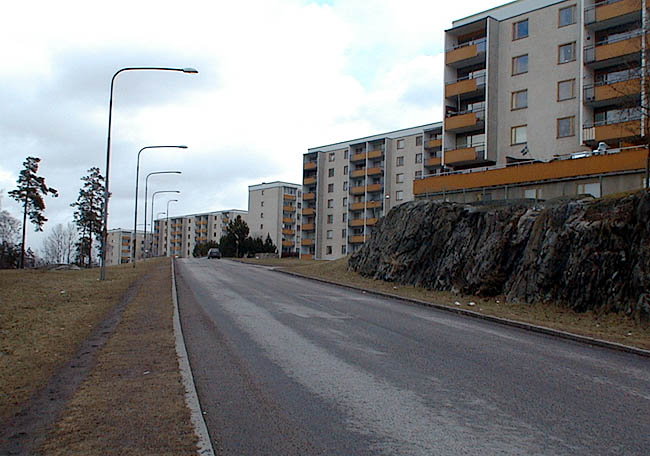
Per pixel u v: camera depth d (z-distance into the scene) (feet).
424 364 27.48
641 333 40.32
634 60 71.46
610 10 99.96
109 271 108.68
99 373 23.02
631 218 48.42
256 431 16.78
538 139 112.16
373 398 20.77
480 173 110.01
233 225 292.61
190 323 39.29
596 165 91.20
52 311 42.50
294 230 345.51
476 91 123.13
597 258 49.78
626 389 23.62
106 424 16.51
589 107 104.06
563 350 34.22
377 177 244.42
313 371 25.13
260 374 24.29
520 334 40.81
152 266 134.21
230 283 79.71
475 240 69.21
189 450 14.48
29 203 172.76
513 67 117.91
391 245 86.69
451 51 127.24
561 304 51.98
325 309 50.83
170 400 19.04
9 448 14.71
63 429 16.07
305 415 18.45
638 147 86.48
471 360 29.04
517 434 16.85
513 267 61.87
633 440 16.49
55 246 317.83
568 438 16.56
